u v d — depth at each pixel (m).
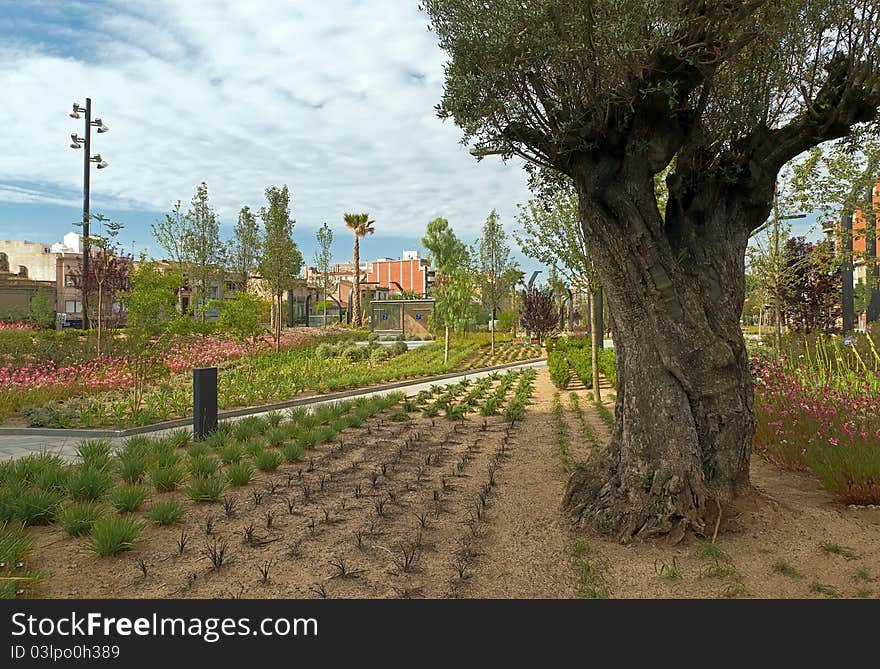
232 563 4.27
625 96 4.46
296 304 68.62
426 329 40.72
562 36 4.26
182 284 12.32
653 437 4.73
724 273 5.10
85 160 23.39
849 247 11.87
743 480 4.97
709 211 5.23
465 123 5.02
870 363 10.55
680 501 4.56
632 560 4.21
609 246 4.89
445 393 13.92
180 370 17.41
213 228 29.48
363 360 22.69
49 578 4.01
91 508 5.01
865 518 4.87
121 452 7.45
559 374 14.66
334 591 3.84
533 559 4.29
